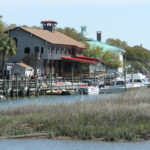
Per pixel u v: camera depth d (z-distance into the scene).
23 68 194.50
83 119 87.69
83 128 82.00
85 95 177.88
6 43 189.62
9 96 160.38
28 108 97.69
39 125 86.12
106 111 91.69
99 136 79.88
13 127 85.31
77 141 78.50
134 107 95.44
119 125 84.50
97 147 75.12
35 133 82.06
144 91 133.88
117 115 89.69
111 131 80.50
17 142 78.38
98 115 89.75
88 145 76.25
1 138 80.62
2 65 192.50
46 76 198.88
